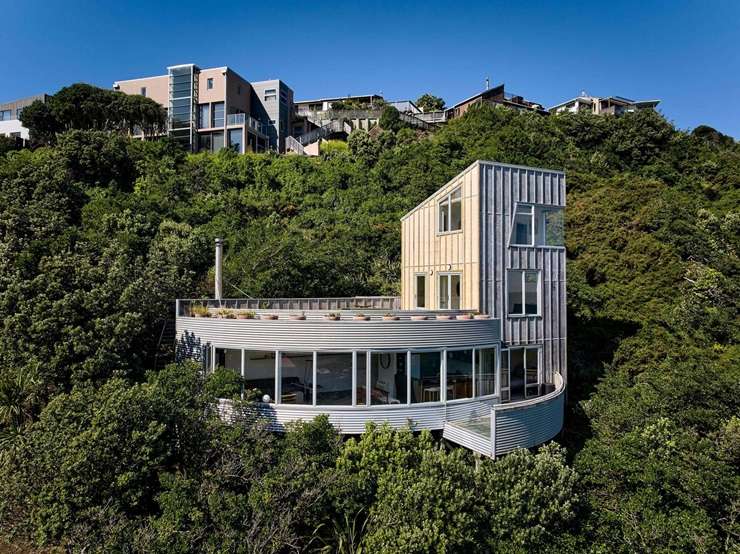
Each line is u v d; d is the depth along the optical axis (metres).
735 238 35.50
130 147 42.41
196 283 24.95
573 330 25.92
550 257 18.66
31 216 23.16
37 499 9.00
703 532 11.95
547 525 11.01
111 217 28.42
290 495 10.27
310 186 43.69
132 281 15.90
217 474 10.27
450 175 43.69
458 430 13.12
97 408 10.13
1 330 13.66
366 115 68.62
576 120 55.69
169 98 53.25
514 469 11.51
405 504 10.11
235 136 52.22
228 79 53.47
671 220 33.94
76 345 13.18
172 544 8.55
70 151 38.22
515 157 46.50
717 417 16.77
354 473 11.16
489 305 17.20
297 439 11.30
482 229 17.16
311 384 12.88
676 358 22.83
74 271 14.98
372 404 12.95
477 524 10.38
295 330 12.91
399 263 34.28
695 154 52.72
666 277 28.64
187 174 42.06
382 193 43.72
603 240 32.94
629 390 19.34
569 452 16.91
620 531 12.02
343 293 29.72
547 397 14.35
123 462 9.55
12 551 9.96
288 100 62.94
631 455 14.50
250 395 12.48
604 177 45.19
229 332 13.72
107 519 8.89
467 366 14.22
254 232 33.25
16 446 9.79
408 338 13.22
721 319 25.23
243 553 8.86
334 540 10.50
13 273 14.80
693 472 13.83
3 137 44.66
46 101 52.75
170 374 12.51
